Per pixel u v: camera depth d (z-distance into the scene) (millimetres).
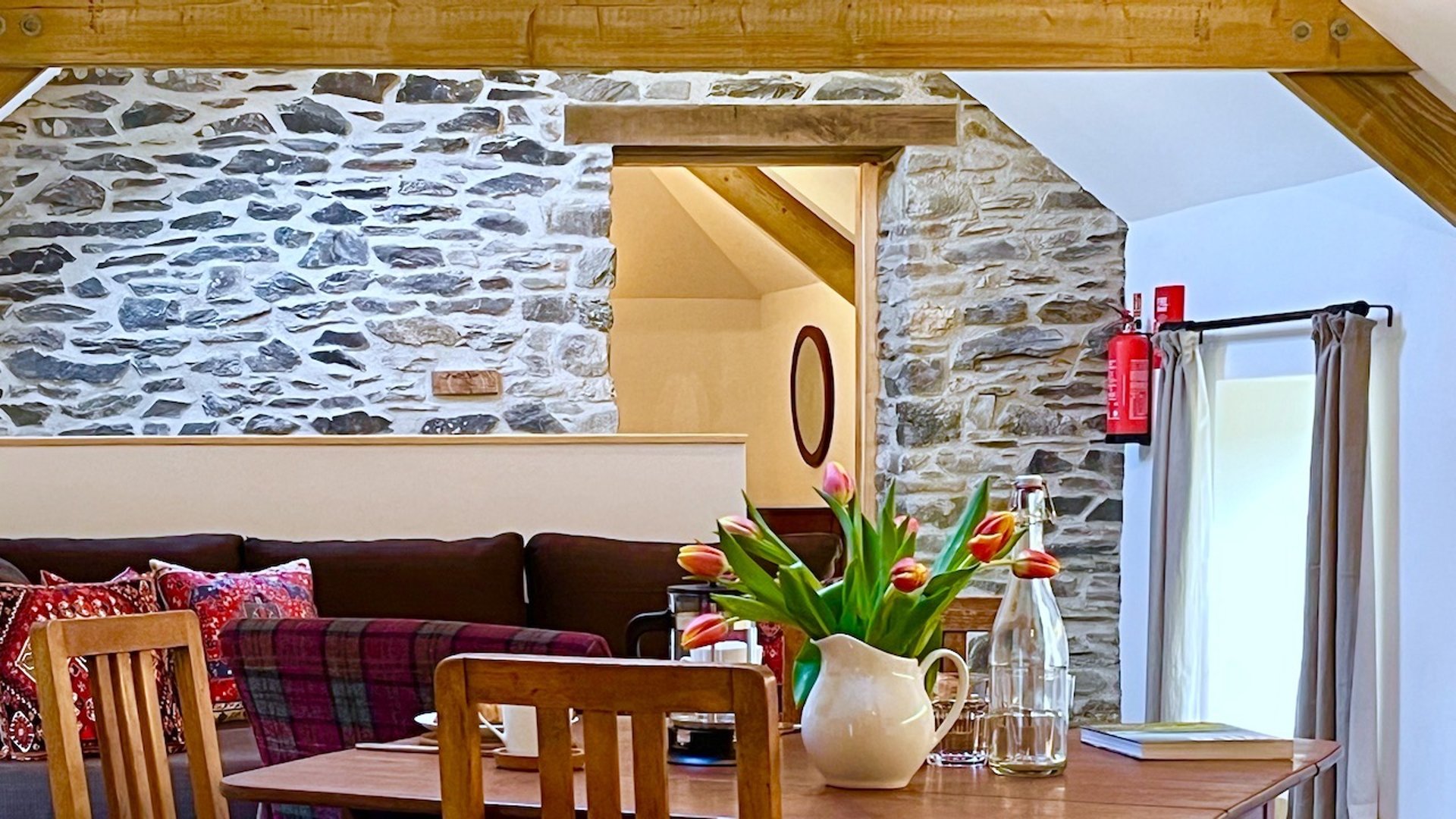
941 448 6367
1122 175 6133
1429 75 4188
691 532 5598
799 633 3131
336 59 4039
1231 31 4141
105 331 6176
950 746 2572
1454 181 4227
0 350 6152
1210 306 5836
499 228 6277
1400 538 4781
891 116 6359
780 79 6348
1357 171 4961
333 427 6211
